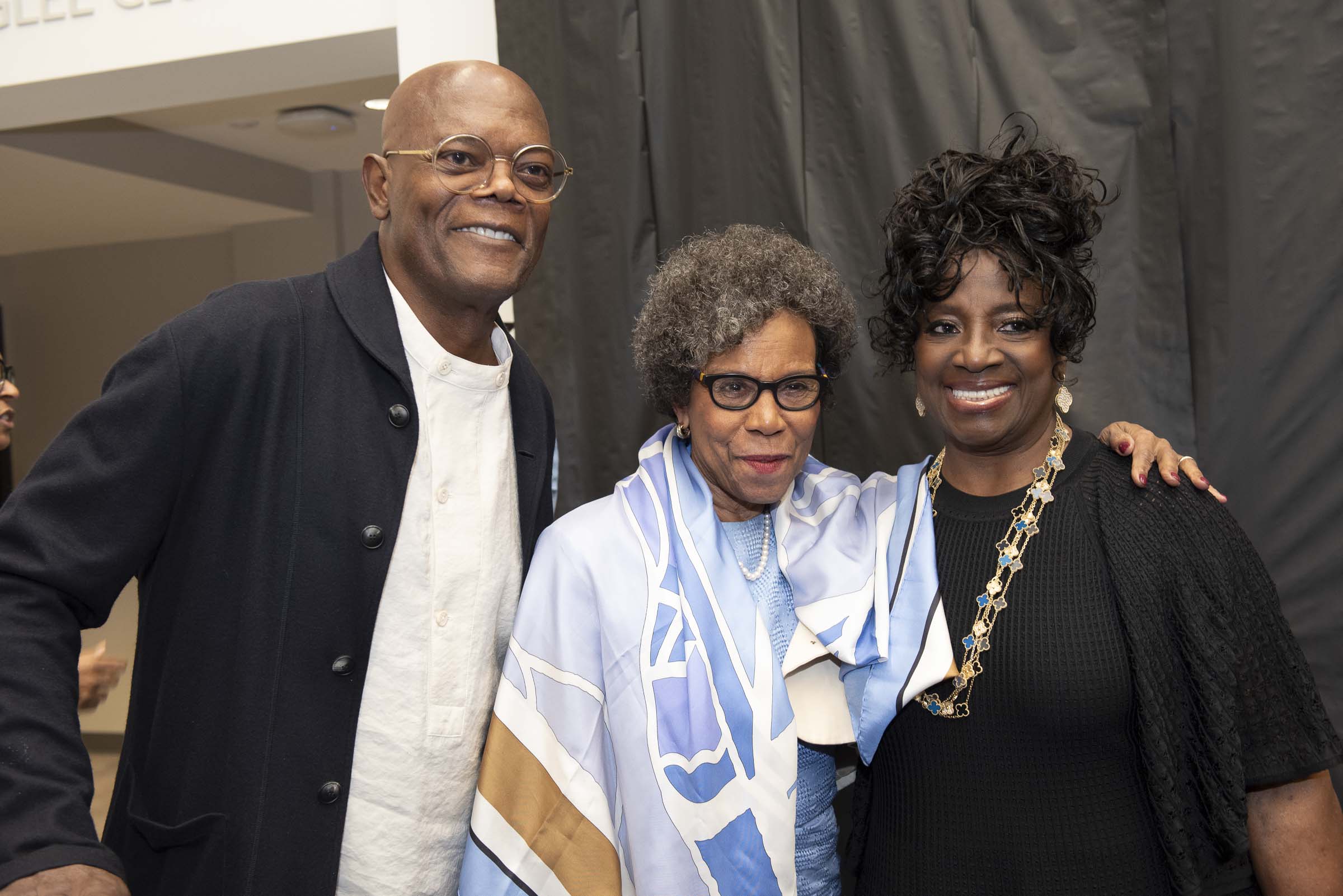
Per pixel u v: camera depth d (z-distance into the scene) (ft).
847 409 7.00
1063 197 3.84
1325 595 5.98
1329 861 3.84
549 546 4.44
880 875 4.15
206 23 8.56
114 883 3.10
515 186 4.27
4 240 23.63
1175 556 3.84
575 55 7.38
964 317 3.89
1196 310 6.24
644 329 4.45
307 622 4.18
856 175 6.89
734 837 4.05
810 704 4.39
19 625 3.55
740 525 4.63
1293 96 5.94
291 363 4.31
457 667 4.42
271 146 19.44
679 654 4.17
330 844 4.12
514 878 4.06
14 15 9.00
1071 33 6.39
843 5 6.84
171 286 24.07
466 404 4.62
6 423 8.73
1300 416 6.01
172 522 4.17
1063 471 4.17
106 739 19.24
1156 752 3.70
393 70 9.02
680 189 7.27
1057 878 3.80
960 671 3.98
